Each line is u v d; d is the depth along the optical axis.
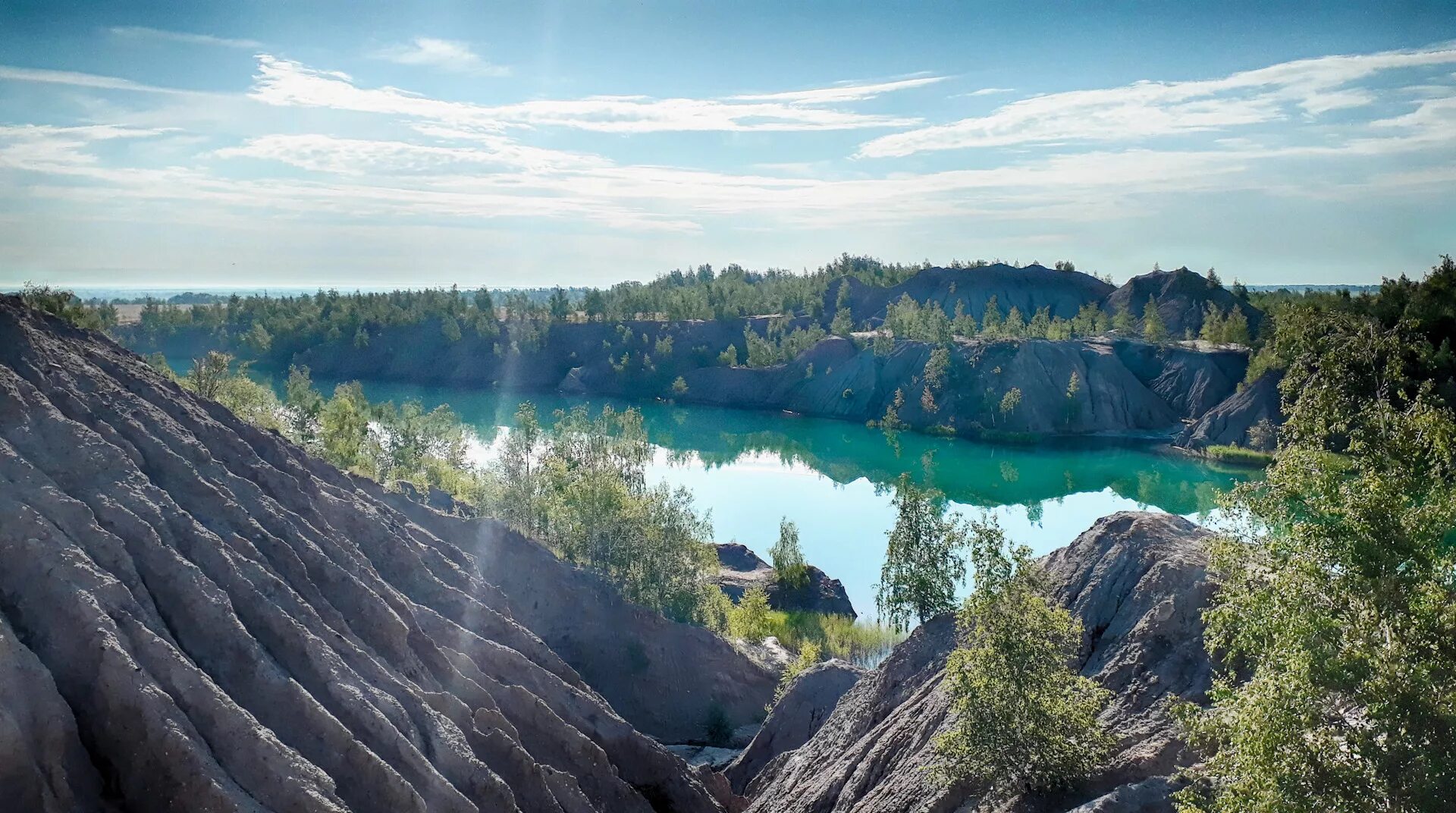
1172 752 23.80
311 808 21.94
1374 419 19.66
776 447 159.75
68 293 72.50
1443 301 108.81
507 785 28.77
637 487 96.38
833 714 41.75
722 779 42.78
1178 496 118.50
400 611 34.81
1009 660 24.05
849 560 95.44
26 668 21.27
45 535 24.53
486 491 70.88
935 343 184.00
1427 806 16.03
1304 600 18.58
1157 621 28.55
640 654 55.38
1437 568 18.14
